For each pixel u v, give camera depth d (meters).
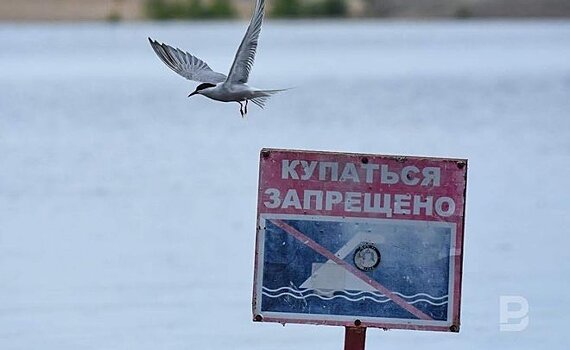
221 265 18.67
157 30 131.62
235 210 24.03
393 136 38.84
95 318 15.36
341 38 113.19
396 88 59.38
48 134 41.16
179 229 21.97
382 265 8.56
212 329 14.74
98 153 35.00
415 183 8.55
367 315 8.55
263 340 14.28
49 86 64.31
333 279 8.56
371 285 8.55
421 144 36.41
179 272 18.16
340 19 166.38
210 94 9.62
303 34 123.62
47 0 149.75
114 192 26.88
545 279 17.17
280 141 37.66
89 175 30.00
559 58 80.12
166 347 13.99
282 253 8.58
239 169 30.66
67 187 27.84
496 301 15.89
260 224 8.59
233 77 9.62
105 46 105.50
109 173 30.31
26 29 142.12
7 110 50.66
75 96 57.75
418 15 163.75
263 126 42.97
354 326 8.55
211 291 16.81
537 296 16.17
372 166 8.56
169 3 150.12
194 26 142.12
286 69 74.69
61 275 18.03
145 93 59.59
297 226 8.57
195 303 16.09
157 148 36.22
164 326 14.93
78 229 22.16
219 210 24.03
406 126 42.28
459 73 68.44
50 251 20.00
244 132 40.53
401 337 14.30
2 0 145.62
